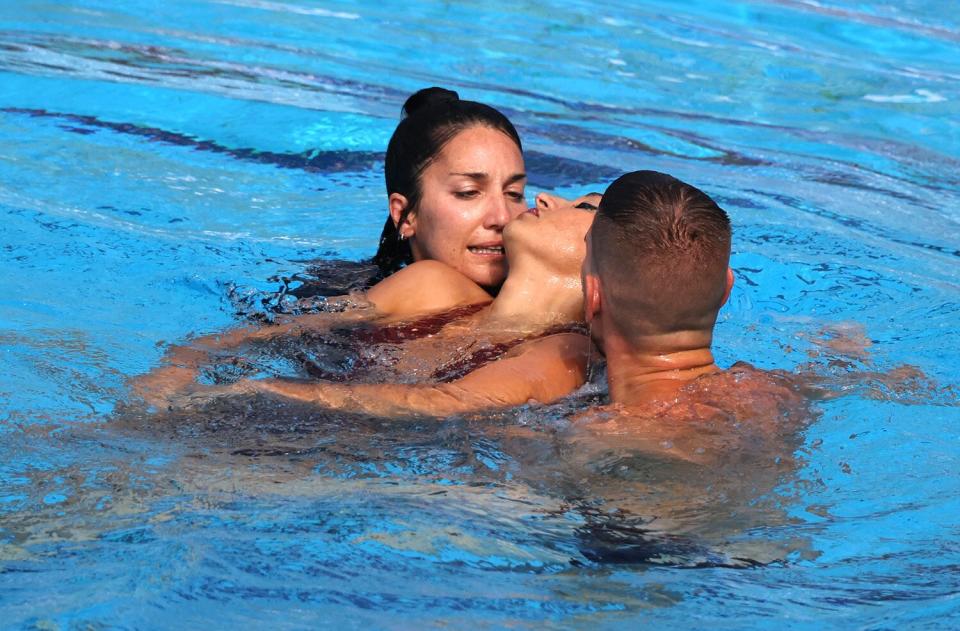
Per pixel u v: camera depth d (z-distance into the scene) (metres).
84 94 20.73
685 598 7.03
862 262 14.98
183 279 13.59
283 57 23.95
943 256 15.48
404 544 7.50
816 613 6.86
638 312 9.52
